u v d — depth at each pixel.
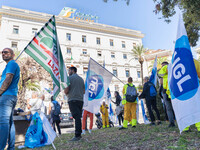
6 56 3.04
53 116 7.05
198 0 7.93
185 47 2.98
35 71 16.44
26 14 30.83
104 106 9.03
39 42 3.78
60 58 3.87
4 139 2.61
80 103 4.24
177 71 2.98
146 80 6.21
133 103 5.75
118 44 39.28
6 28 29.28
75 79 4.29
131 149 2.85
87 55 34.22
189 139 2.94
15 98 2.86
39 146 3.92
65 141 4.19
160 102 8.78
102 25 38.41
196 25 10.41
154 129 4.45
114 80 36.16
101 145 3.38
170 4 9.85
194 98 2.72
